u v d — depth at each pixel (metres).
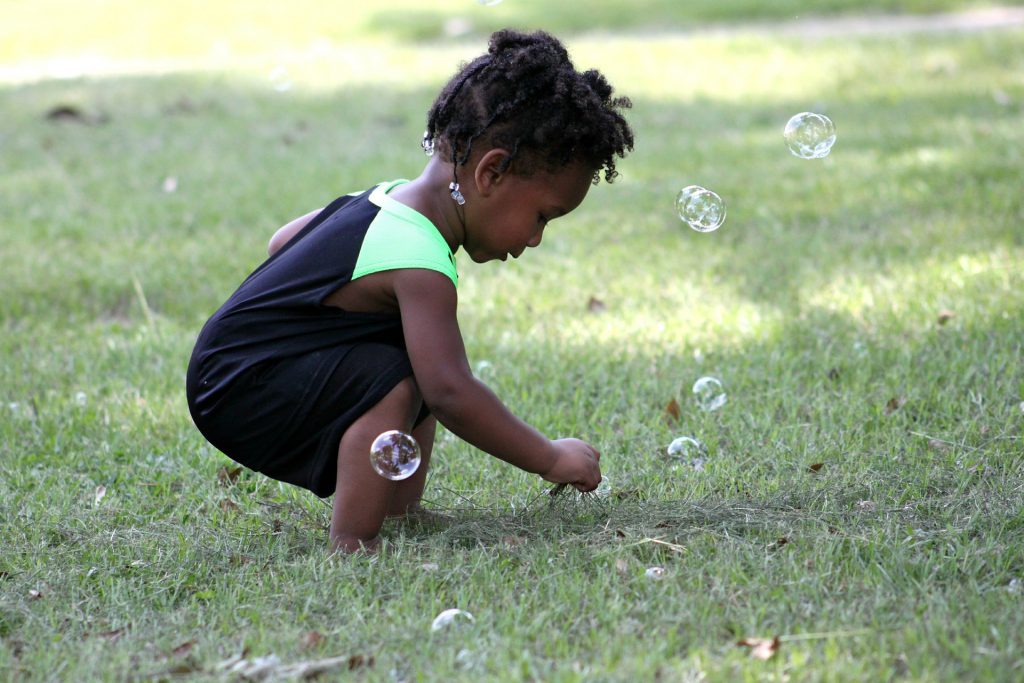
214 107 25.89
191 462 9.20
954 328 11.28
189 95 27.34
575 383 10.58
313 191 18.25
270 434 7.07
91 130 23.78
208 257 15.06
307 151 21.23
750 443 9.08
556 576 6.71
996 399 9.55
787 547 6.98
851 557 6.85
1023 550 6.85
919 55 27.67
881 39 29.91
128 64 35.62
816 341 11.33
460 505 8.13
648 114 23.52
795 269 13.63
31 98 27.34
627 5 40.91
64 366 11.41
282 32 39.88
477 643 5.92
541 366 10.98
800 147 9.92
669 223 15.97
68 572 7.10
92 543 7.54
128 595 6.80
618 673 5.58
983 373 10.14
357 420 6.94
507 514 7.87
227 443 7.22
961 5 37.31
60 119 24.88
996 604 6.21
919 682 5.46
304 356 6.96
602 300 12.98
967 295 12.09
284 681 5.64
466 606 6.43
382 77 29.09
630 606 6.31
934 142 19.48
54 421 9.92
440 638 6.02
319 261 7.00
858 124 21.61
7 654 6.08
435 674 5.64
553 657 5.86
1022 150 18.22
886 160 18.56
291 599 6.60
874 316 11.86
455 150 6.89
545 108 6.72
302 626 6.30
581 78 6.89
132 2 45.94
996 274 12.62
